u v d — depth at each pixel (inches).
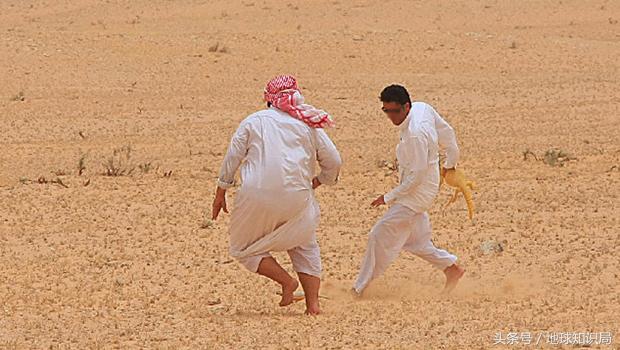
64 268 1278.3
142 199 1705.2
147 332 975.0
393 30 4414.4
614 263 1273.4
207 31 4463.6
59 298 1131.9
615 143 2372.0
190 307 1088.8
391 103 1100.5
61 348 914.1
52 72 3321.9
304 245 1058.1
